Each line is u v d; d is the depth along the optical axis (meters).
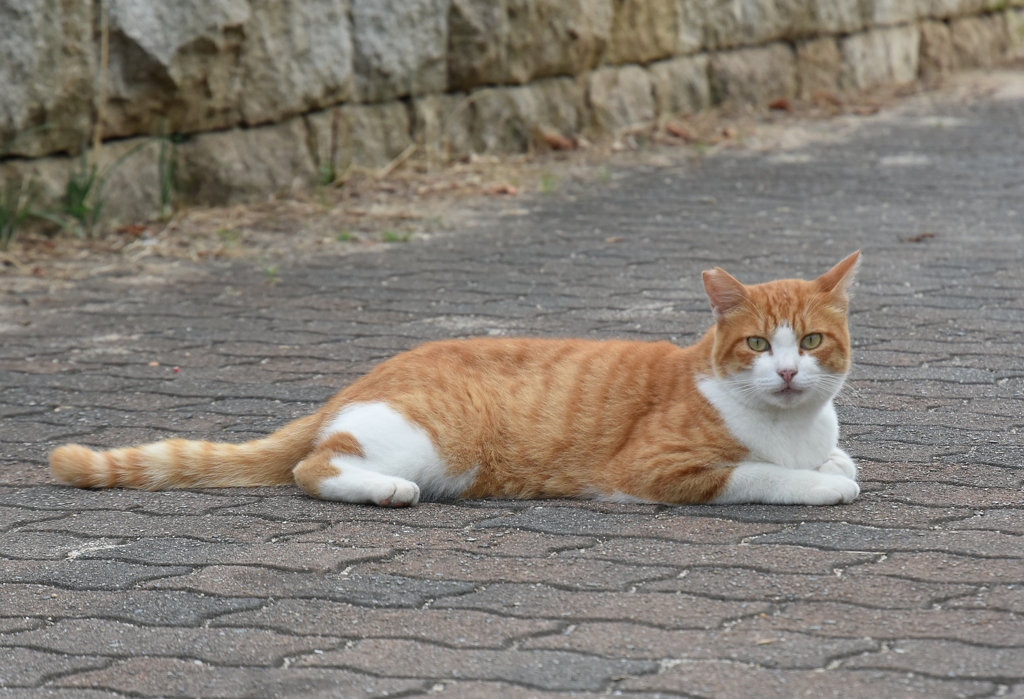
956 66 19.11
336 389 6.62
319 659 3.57
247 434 5.95
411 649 3.61
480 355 5.16
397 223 10.61
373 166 11.98
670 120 14.57
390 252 9.74
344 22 11.35
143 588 4.12
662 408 4.91
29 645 3.72
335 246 9.92
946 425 5.66
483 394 5.00
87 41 9.49
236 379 6.83
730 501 4.77
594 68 13.96
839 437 5.54
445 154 12.48
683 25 14.78
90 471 5.18
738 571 4.07
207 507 4.93
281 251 9.78
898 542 4.27
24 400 6.50
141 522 4.77
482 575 4.13
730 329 4.80
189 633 3.77
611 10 13.76
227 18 10.17
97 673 3.54
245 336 7.67
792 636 3.58
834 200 11.09
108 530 4.69
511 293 8.51
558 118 13.52
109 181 10.06
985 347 6.91
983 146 13.20
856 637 3.55
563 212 10.95
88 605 4.00
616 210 10.98
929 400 6.04
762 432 4.79
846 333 4.89
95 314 8.20
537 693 3.32
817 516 4.56
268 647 3.66
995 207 10.55
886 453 5.30
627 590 3.96
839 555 4.17
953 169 12.15
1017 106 15.67
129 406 6.39
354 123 11.77
